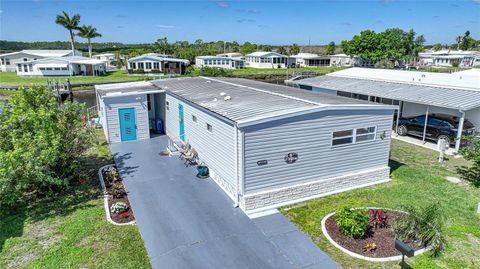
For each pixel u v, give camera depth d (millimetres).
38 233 8914
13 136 10602
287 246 8422
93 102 37812
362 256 7941
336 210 10070
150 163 14312
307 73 61219
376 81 25312
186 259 7910
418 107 20391
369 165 12289
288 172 10719
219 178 12016
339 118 11117
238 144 9953
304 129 10586
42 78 52500
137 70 58500
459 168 14133
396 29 76750
